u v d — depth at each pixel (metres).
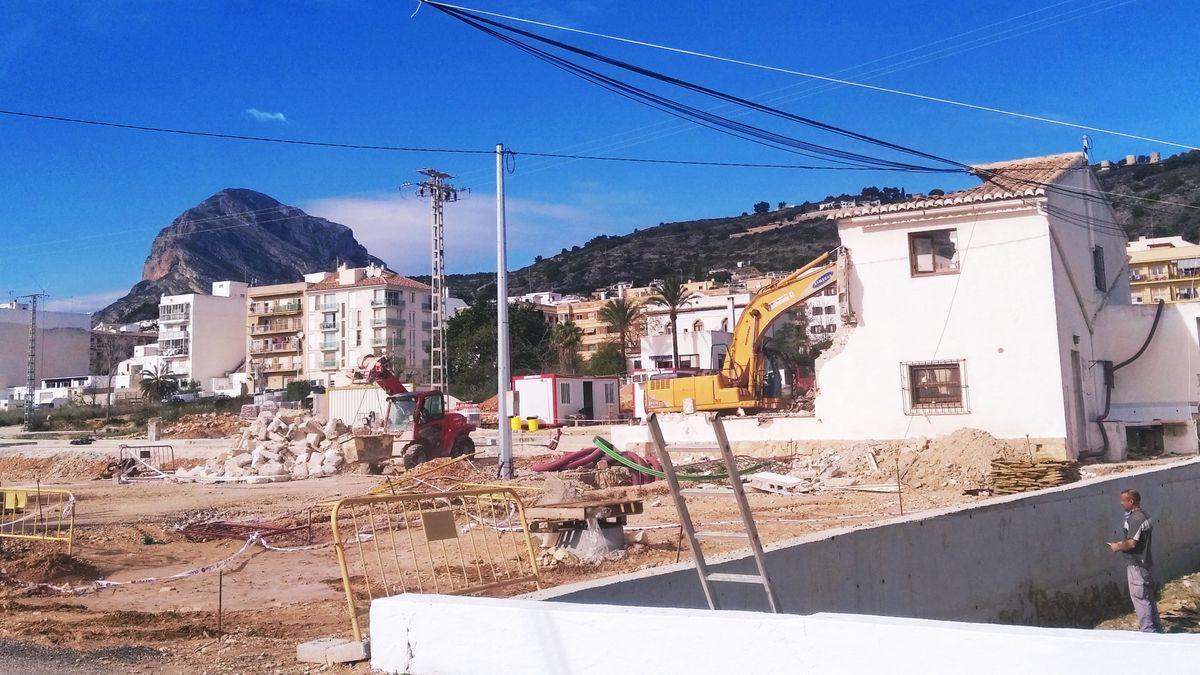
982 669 4.45
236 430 58.66
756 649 5.06
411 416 31.27
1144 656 4.10
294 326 117.06
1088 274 28.92
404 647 6.39
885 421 27.03
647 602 7.37
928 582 10.76
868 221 27.41
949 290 26.48
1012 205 25.67
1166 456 27.77
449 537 9.12
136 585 12.38
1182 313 28.70
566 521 13.10
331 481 29.12
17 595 11.56
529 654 5.78
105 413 90.19
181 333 127.69
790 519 17.39
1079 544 13.98
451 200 50.56
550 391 55.84
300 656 7.25
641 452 30.44
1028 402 25.38
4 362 122.62
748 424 29.05
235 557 14.55
